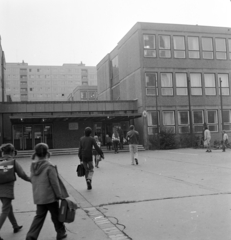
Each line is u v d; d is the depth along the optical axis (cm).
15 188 948
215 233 477
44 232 518
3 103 2633
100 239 471
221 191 777
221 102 2809
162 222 541
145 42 2919
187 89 3003
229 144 2742
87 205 680
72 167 1491
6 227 547
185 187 842
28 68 10738
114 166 1441
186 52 3023
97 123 3009
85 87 6109
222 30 3161
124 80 3331
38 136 2814
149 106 2866
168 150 2561
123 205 670
